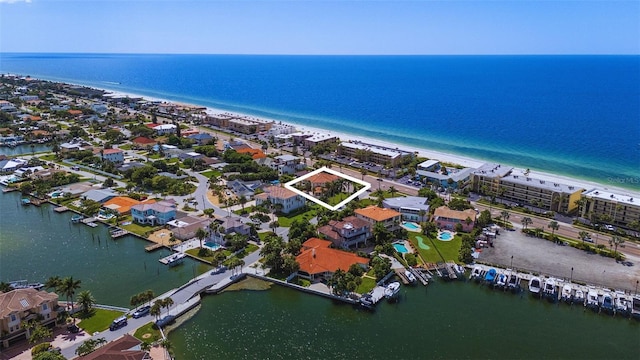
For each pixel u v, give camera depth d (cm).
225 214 18625
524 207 19962
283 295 13050
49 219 18700
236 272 14050
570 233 17262
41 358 9225
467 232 17175
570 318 12106
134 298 11806
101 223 18188
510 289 13375
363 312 12250
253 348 10681
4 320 10481
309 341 10988
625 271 14275
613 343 11106
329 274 13712
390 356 10494
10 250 15900
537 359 10481
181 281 13788
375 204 19538
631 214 17700
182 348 10631
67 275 14162
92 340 10169
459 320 11944
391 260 14888
